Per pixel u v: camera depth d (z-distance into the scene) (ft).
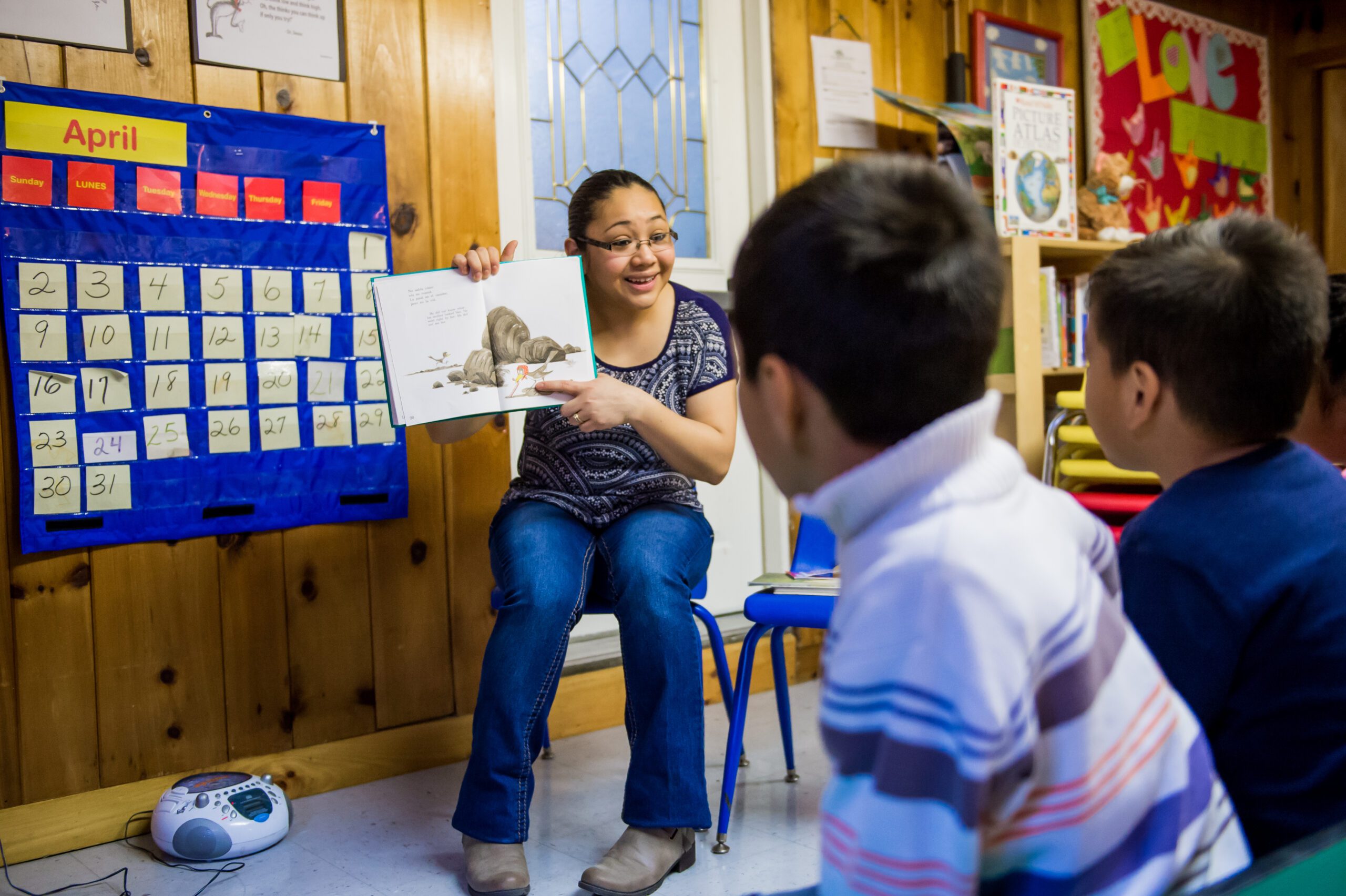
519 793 5.56
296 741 7.07
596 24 8.75
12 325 6.10
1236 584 2.48
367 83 7.23
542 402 5.78
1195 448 2.73
